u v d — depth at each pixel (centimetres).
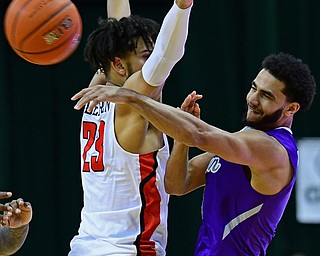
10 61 1068
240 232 595
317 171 1084
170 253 1077
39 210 1070
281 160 579
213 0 1088
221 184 604
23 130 1070
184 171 621
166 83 1086
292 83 589
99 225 609
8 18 593
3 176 1052
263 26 1085
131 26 612
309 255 1084
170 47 559
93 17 1074
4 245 654
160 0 1075
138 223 604
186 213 1074
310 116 1095
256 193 588
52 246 1071
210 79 1088
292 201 1091
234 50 1092
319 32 1102
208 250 604
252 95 599
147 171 604
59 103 1077
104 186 610
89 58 633
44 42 588
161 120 534
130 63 614
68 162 1076
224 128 1088
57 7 588
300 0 1102
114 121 602
